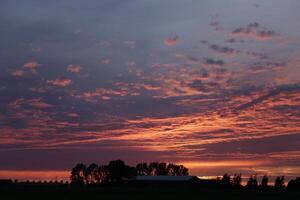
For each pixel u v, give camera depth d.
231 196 92.31
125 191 104.06
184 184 143.25
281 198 87.25
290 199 85.12
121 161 159.50
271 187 151.50
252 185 152.50
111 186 150.75
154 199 79.94
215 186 148.75
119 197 82.88
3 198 77.56
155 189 117.56
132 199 78.06
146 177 151.50
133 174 159.75
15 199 75.75
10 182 140.25
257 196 93.62
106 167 160.88
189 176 148.25
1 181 141.38
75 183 164.38
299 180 151.88
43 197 81.81
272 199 84.12
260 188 151.12
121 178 156.88
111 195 89.44
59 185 141.88
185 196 88.88
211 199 82.50
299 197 90.62
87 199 77.88
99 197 83.19
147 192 102.12
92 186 149.62
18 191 103.81
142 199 78.69
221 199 82.69
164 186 143.12
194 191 110.69
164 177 150.00
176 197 86.12
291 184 150.75
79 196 84.50
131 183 148.88
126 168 158.25
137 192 100.62
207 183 149.25
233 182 152.62
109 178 157.50
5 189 114.94
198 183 147.62
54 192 99.88
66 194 89.56
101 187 138.00
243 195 97.00
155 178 149.50
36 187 132.50
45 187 134.38
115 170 157.25
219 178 150.88
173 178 147.62
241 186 153.00
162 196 89.56
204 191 113.38
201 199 82.31
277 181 151.62
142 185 146.88
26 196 83.50
